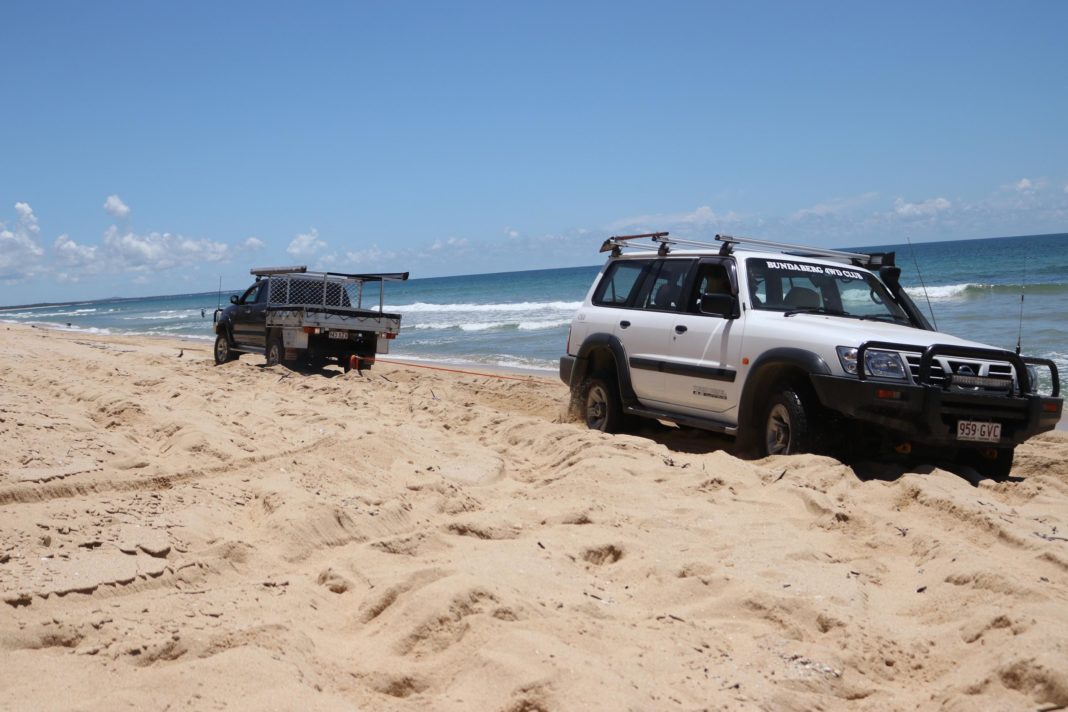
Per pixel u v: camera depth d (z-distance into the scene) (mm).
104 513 5094
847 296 8492
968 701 3281
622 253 9859
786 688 3426
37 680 3102
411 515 5602
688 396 8430
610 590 4469
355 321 15797
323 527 5109
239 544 4730
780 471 6746
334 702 3023
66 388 10008
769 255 8469
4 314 112500
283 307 15797
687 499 6180
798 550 5012
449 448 7859
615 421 9367
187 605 3924
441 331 32719
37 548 4414
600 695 3092
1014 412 7035
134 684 3066
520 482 7035
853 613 4133
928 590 4488
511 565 4566
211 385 11914
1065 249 76188
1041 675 3309
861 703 3416
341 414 9312
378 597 4047
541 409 11977
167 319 57969
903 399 6754
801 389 7383
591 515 5637
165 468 6312
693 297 8664
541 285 88750
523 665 3271
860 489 6336
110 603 3910
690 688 3350
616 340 9266
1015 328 20703
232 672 3162
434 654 3559
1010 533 5168
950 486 6250
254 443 7305
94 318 67188
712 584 4398
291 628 3670
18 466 5824
